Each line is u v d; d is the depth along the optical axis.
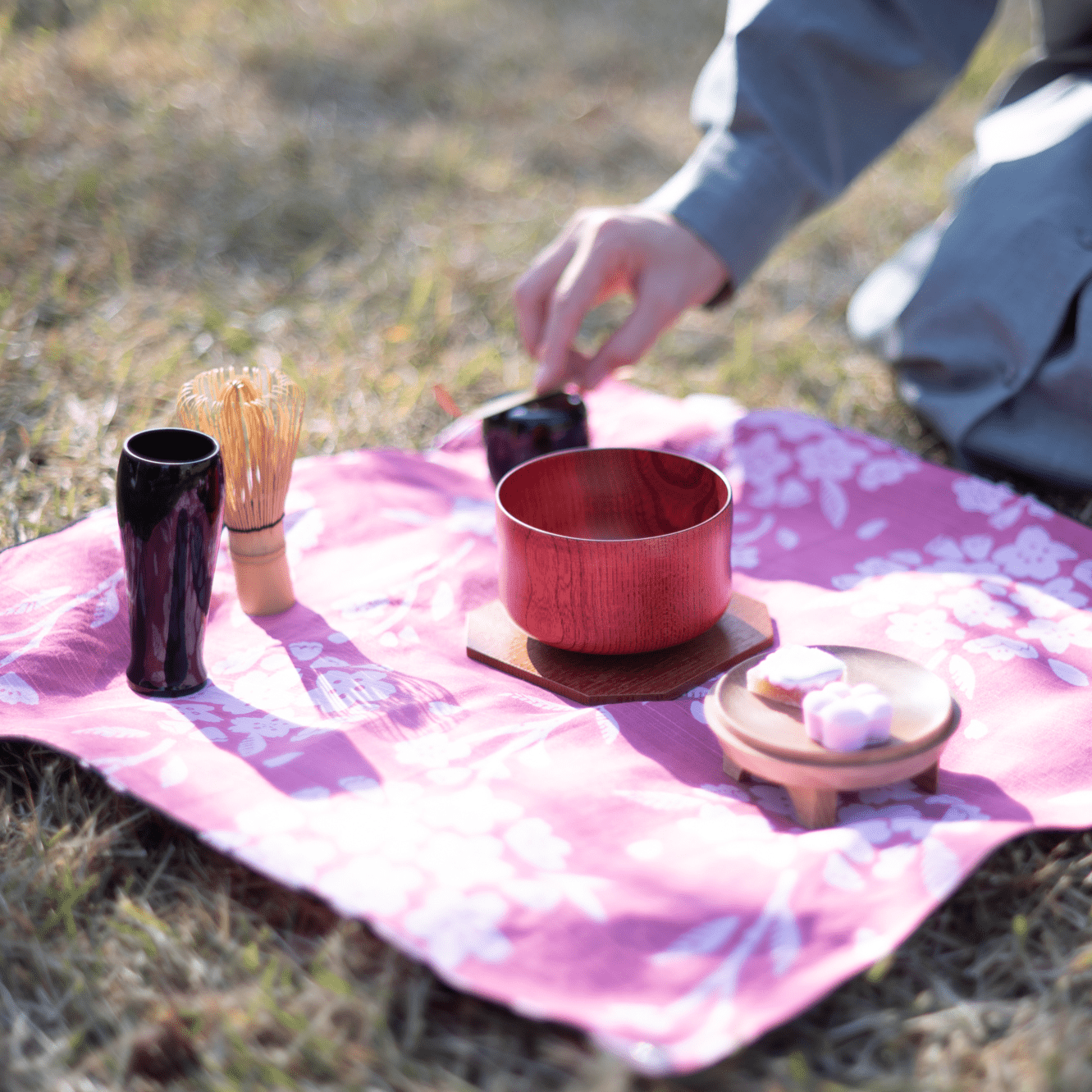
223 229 2.19
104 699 0.95
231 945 0.75
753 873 0.74
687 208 1.38
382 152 2.62
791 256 2.25
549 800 0.81
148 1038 0.69
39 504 1.33
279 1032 0.69
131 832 0.86
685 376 1.80
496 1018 0.70
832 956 0.68
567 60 3.35
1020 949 0.75
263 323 1.89
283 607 1.08
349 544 1.20
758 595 1.13
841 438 1.34
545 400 1.25
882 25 1.47
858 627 1.04
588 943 0.68
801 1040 0.69
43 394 1.57
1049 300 1.34
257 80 2.97
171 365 1.68
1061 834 0.85
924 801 0.84
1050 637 1.01
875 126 1.53
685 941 0.69
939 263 1.46
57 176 2.23
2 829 0.87
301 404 1.03
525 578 0.93
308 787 0.82
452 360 1.82
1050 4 1.50
